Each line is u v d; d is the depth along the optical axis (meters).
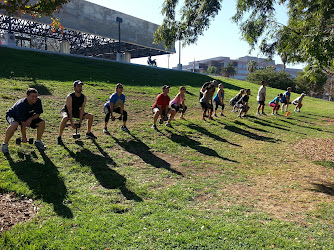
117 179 4.99
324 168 6.96
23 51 20.47
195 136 9.02
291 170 6.58
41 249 2.85
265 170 6.45
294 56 8.20
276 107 15.87
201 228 3.43
